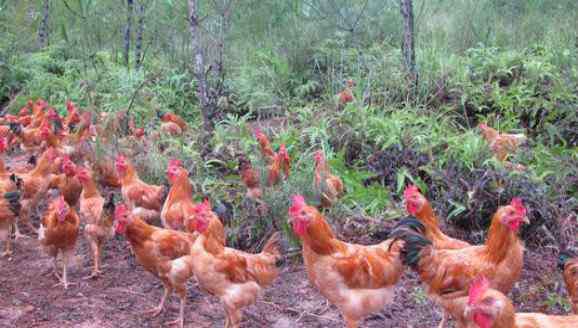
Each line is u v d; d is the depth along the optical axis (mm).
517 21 6090
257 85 5246
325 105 4309
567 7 6324
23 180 3088
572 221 2996
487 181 2953
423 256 2033
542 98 4191
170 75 5605
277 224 2797
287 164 3084
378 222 2979
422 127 3846
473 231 2936
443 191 3082
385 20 5996
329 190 2898
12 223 3010
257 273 2127
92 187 2814
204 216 2098
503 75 4633
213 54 4508
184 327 2291
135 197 2912
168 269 2242
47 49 6617
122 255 2939
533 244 2896
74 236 2547
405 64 4445
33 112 5289
